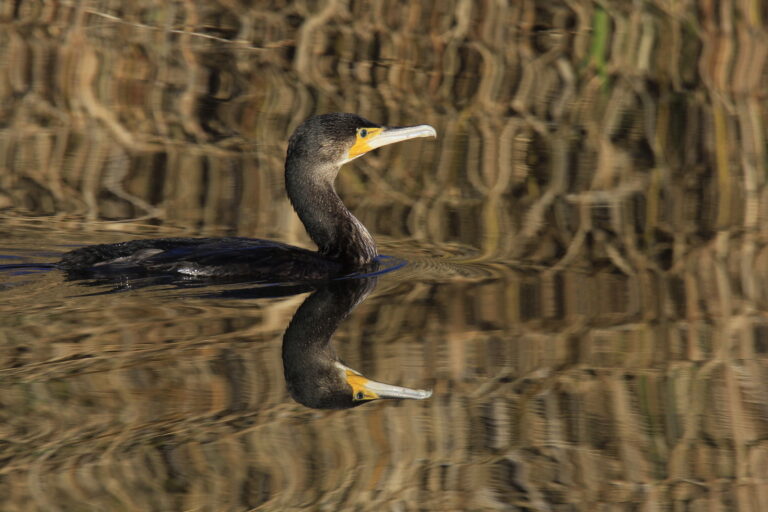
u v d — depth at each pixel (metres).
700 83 16.75
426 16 17.64
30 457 6.82
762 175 14.33
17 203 12.86
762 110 15.98
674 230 12.49
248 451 7.07
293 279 10.59
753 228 12.50
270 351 8.62
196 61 17.27
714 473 7.18
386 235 12.44
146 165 14.33
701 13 17.22
